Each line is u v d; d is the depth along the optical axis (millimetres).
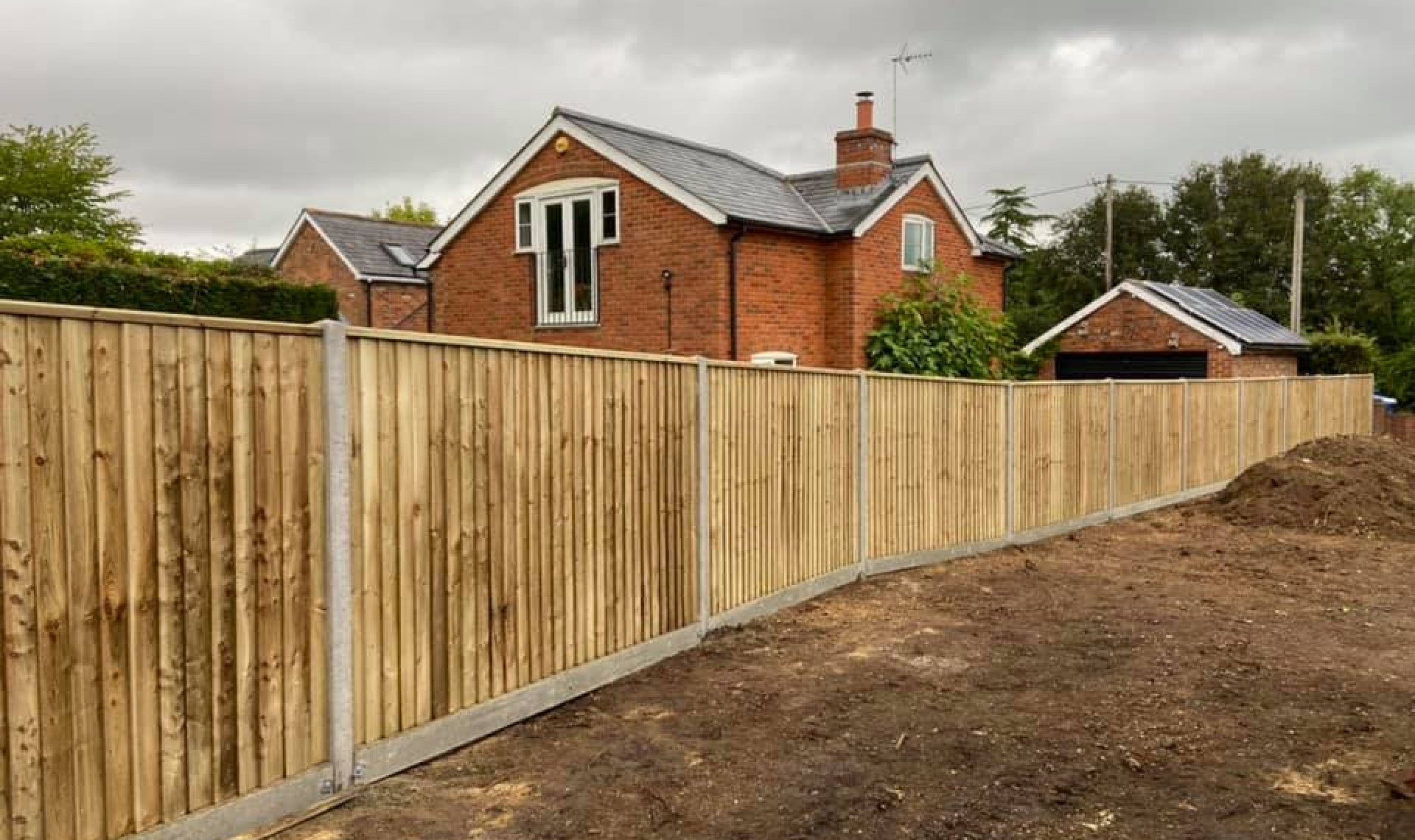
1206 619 6988
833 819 3738
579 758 4309
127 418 3035
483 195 16422
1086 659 5980
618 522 5461
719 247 14000
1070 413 11219
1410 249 41344
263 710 3492
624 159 14742
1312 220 41125
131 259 14070
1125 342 21547
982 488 9844
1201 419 14117
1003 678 5586
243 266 15266
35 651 2789
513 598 4691
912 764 4293
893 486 8648
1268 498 12094
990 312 16734
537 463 4828
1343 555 9680
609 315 15203
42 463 2807
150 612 3107
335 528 3729
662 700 5148
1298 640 6410
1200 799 3938
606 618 5375
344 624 3783
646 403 5688
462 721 4391
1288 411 16719
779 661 5906
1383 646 6250
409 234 28297
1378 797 3943
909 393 8789
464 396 4371
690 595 6160
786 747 4480
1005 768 4254
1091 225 43875
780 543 7199
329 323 3707
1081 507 11500
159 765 3139
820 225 15453
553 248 16094
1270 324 22938
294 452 3596
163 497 3145
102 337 2967
